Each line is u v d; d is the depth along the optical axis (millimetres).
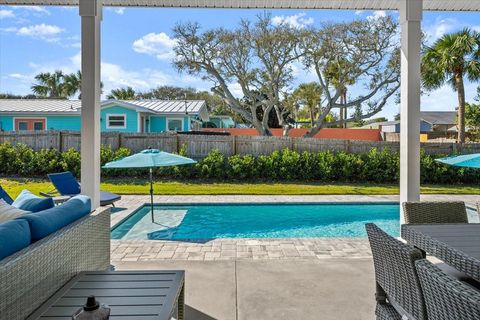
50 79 28250
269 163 12188
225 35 15695
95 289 2150
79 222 2635
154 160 6672
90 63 4039
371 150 12656
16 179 11445
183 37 15727
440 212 3230
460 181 11898
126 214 7070
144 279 2307
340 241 5062
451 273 2371
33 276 1914
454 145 12828
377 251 2141
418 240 2562
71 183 7312
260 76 16531
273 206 8492
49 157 11891
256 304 2912
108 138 13039
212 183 11531
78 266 2527
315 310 2818
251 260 4016
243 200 8656
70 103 18203
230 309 2832
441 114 31500
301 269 3684
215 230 7059
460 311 1216
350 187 10961
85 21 4023
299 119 30578
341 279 3418
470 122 18234
